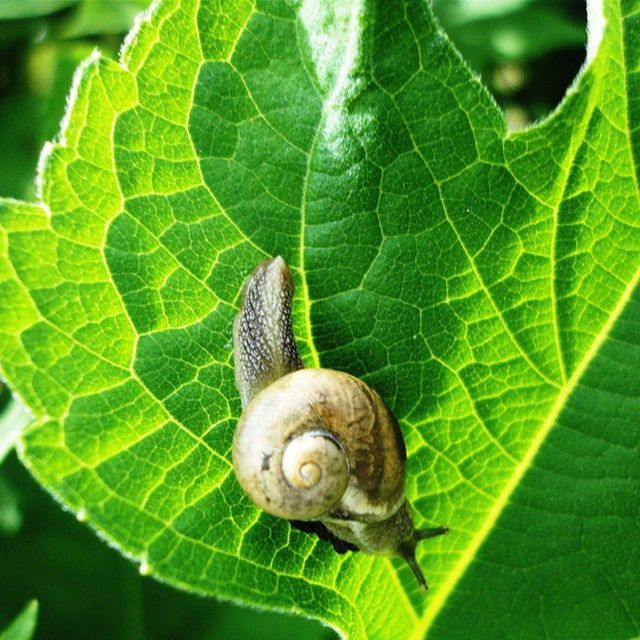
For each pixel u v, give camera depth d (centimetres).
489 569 10
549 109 18
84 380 8
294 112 9
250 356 9
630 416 10
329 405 9
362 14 9
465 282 9
